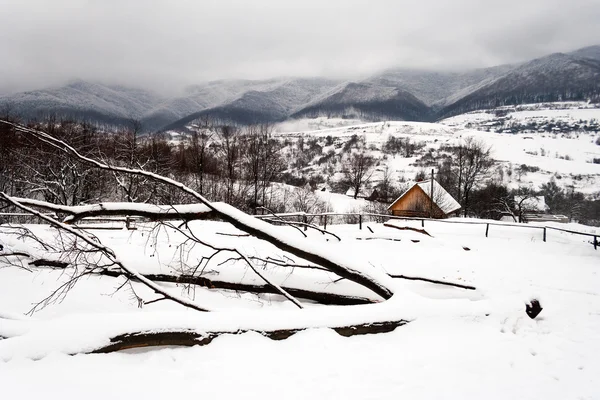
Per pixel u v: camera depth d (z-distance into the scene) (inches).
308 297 277.0
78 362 148.8
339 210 1872.5
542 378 161.3
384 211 1711.4
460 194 1824.6
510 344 189.8
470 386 151.9
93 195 1024.2
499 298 236.5
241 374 148.7
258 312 189.6
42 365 144.6
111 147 989.8
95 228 453.7
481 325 206.7
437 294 290.5
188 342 169.2
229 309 204.7
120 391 133.3
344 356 167.6
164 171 1043.3
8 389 129.0
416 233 545.3
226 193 1176.2
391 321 199.5
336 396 138.9
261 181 1339.8
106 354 157.4
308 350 169.6
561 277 341.1
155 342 165.5
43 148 828.0
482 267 376.5
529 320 219.6
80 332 159.8
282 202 1446.9
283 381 146.1
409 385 149.5
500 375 161.8
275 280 285.9
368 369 158.7
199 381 142.6
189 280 287.6
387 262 389.7
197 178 1216.2
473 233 613.6
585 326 221.9
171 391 135.2
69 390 131.6
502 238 551.2
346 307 205.0
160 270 294.0
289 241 237.6
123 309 248.8
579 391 152.7
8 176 933.2
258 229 236.2
